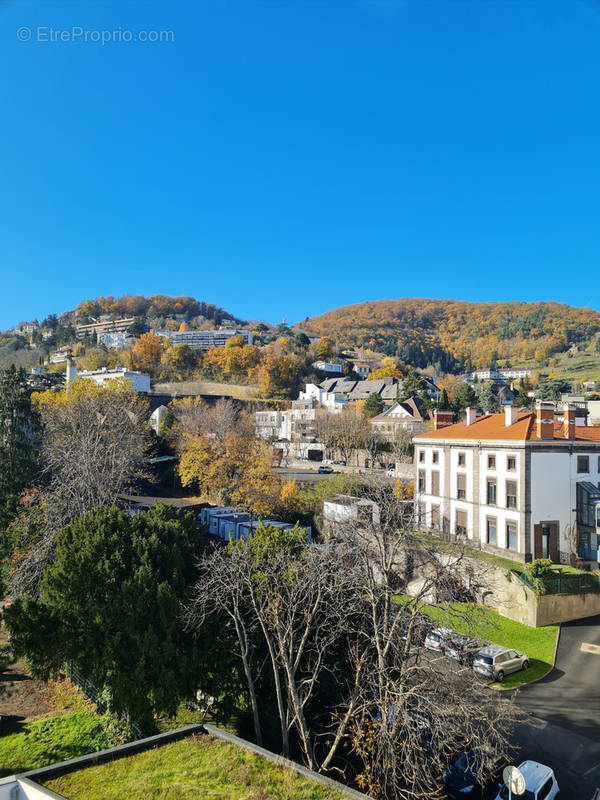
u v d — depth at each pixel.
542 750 21.97
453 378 181.62
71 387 73.31
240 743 17.77
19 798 15.35
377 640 19.34
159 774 16.09
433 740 19.03
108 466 46.94
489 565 37.19
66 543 24.83
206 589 21.02
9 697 25.55
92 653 20.36
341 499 50.25
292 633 19.84
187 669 20.11
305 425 102.75
